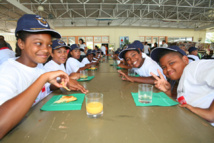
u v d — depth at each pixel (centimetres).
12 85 66
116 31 1215
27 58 86
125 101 82
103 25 1195
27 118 61
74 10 873
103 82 136
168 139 45
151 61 167
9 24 1081
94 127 53
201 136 47
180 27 1277
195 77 86
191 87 93
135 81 137
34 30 71
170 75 105
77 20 1102
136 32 1232
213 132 49
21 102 52
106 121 58
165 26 1254
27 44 75
